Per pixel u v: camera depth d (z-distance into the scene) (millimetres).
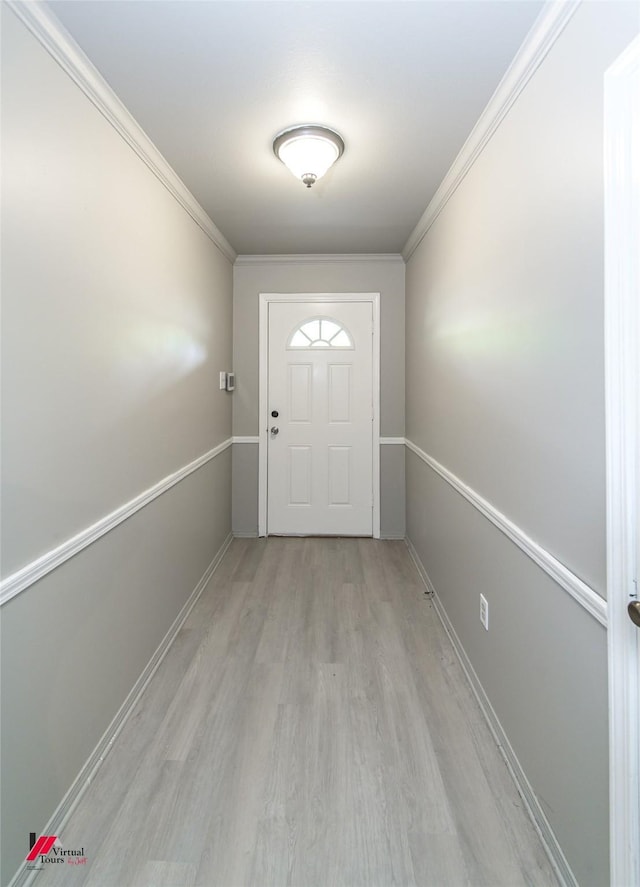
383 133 1881
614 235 943
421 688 1916
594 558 1054
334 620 2477
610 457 962
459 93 1616
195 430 2709
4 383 1118
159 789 1432
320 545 3645
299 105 1695
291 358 3736
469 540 1996
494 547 1686
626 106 914
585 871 1080
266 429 3775
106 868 1198
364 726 1695
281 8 1247
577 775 1117
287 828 1306
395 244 3371
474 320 1910
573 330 1131
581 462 1100
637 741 942
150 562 2014
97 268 1555
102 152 1584
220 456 3355
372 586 2908
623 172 924
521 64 1382
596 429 1038
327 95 1636
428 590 2838
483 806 1373
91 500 1522
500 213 1612
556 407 1220
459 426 2146
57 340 1329
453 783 1452
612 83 934
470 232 1960
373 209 2701
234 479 3795
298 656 2141
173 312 2305
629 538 938
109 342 1643
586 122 1065
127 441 1793
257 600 2719
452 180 2170
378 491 3777
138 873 1188
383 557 3395
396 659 2119
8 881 1110
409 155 2062
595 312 1036
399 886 1160
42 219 1254
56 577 1324
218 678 1982
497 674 1645
